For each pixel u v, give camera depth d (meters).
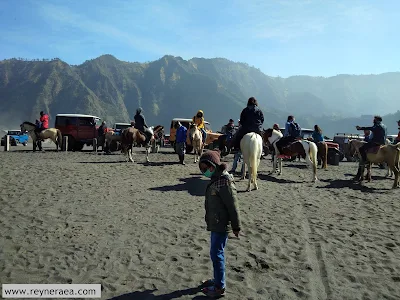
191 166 15.61
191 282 4.46
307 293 4.24
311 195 10.34
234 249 5.66
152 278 4.54
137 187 10.35
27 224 6.55
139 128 16.75
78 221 6.86
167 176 12.59
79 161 16.39
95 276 4.55
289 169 16.89
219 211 4.00
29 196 8.62
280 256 5.43
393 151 11.95
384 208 8.90
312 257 5.45
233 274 4.73
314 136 17.77
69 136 24.73
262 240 6.15
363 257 5.50
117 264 4.95
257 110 11.09
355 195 10.56
